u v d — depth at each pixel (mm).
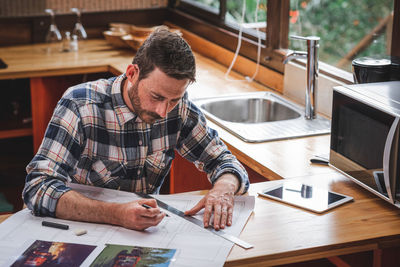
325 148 2117
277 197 1670
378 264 1511
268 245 1393
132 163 1754
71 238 1419
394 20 2135
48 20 3848
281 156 2037
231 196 1620
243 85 2961
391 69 1908
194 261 1314
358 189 1747
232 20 3389
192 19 3758
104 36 4051
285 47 2893
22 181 3543
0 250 1354
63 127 1605
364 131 1657
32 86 3354
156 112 1554
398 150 1522
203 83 2979
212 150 1840
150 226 1449
